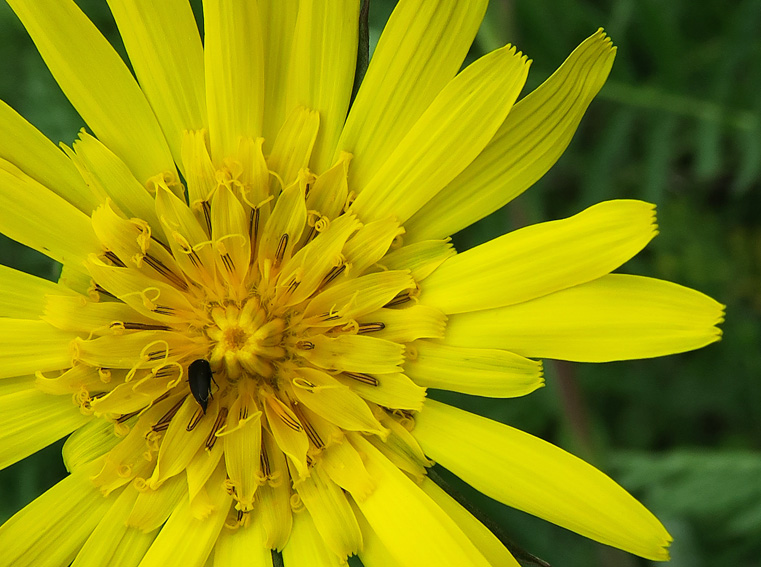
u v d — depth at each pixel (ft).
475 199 0.39
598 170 0.49
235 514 0.40
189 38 0.39
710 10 0.50
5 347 0.39
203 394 0.38
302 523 0.39
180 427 0.39
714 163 0.48
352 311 0.39
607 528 0.38
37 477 0.49
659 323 0.38
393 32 0.38
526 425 0.51
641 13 0.48
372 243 0.39
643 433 0.53
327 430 0.39
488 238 0.51
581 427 0.49
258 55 0.39
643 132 0.52
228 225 0.39
